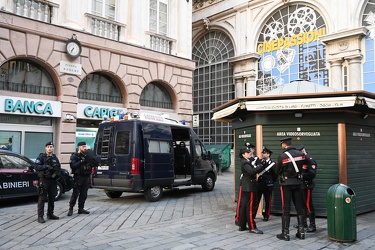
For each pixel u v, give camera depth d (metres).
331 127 7.98
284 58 20.62
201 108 25.31
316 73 19.05
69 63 14.72
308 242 6.00
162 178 10.91
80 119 15.46
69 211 8.28
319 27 19.17
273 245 5.79
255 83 21.95
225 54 23.91
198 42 25.69
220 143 23.62
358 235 6.42
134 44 17.00
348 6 17.75
